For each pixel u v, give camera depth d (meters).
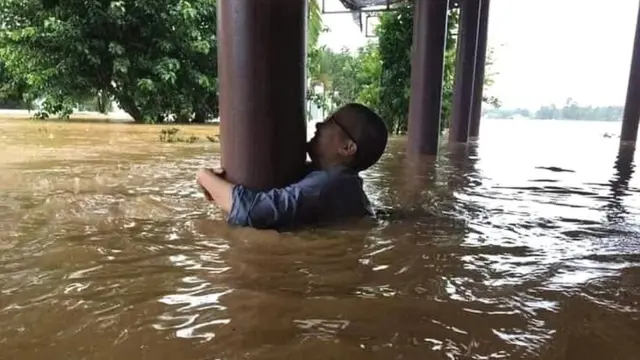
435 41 7.07
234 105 2.38
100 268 1.76
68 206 2.76
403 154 7.15
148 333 1.26
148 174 4.15
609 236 2.45
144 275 1.70
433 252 2.09
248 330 1.29
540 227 2.62
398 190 3.81
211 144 7.54
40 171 4.15
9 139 7.28
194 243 2.10
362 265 1.88
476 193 3.77
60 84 13.30
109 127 11.15
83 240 2.10
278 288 1.61
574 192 3.94
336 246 2.12
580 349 1.24
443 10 6.95
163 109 14.28
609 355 1.22
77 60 13.12
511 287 1.68
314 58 16.98
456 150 8.12
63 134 8.62
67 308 1.41
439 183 4.27
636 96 11.23
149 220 2.48
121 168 4.52
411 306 1.49
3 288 1.55
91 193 3.18
